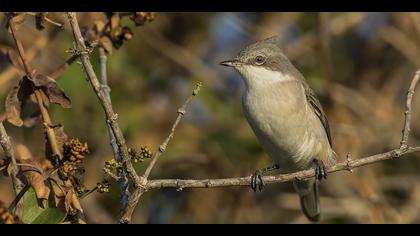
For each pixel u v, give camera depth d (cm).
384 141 1422
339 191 1394
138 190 704
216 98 1424
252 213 1371
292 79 1002
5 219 626
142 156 702
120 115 1357
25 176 719
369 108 1447
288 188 1418
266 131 998
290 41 1497
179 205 1394
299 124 986
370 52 1521
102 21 927
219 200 1403
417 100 1469
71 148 719
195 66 1442
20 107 809
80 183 726
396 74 1505
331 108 1429
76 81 1254
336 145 1397
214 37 1508
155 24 1438
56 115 1280
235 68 1015
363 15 1438
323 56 1411
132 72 1391
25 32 1169
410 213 1356
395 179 1409
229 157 1384
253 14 1491
